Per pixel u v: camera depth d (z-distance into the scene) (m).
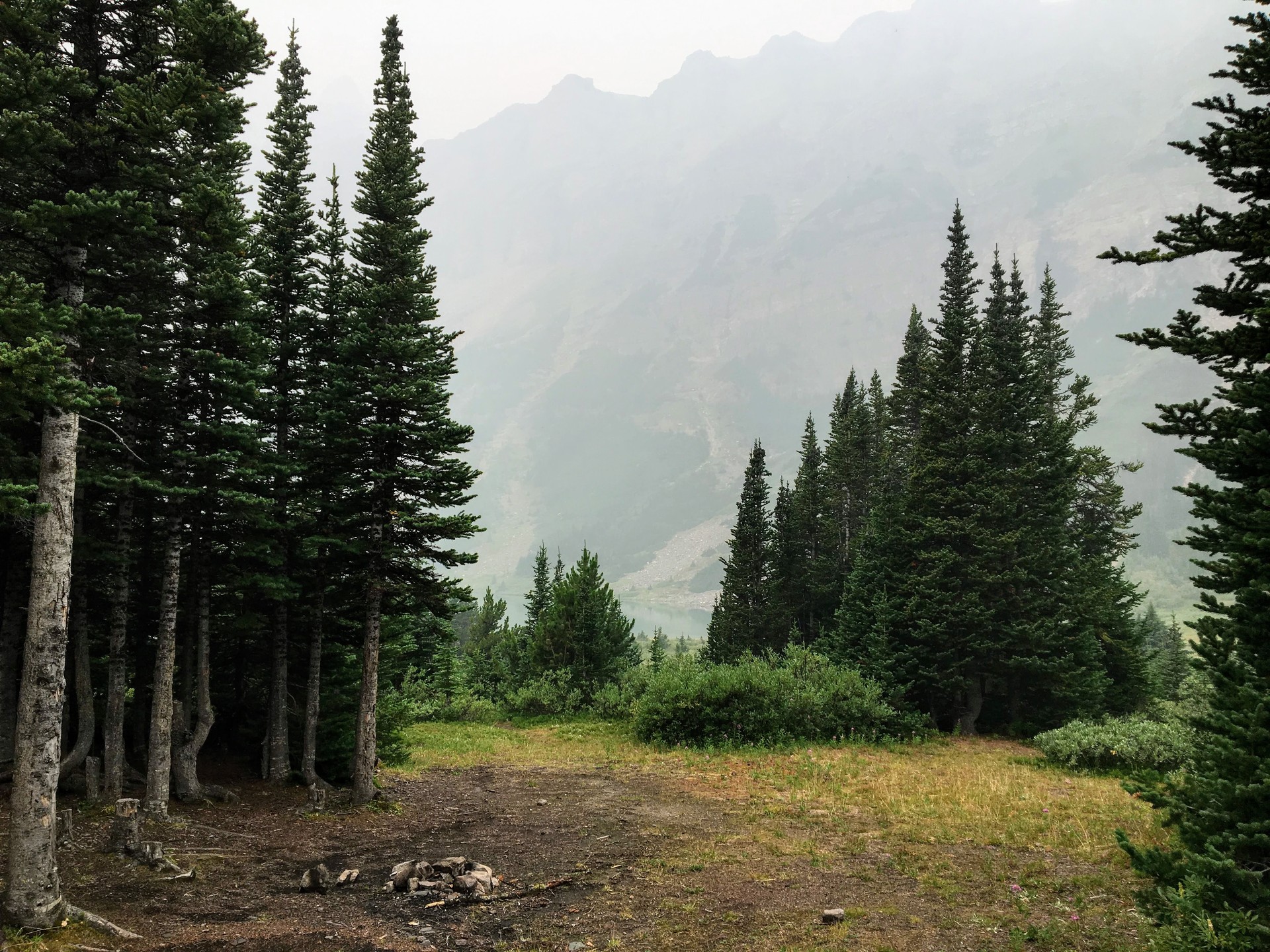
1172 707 24.67
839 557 46.34
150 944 8.77
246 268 14.71
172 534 14.52
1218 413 8.91
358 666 21.48
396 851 13.77
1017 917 10.10
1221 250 8.90
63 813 12.25
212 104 11.98
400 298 17.33
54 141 9.85
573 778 21.95
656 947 9.22
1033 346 42.41
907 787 19.34
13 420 10.09
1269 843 7.36
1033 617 31.05
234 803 16.45
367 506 17.41
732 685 28.02
